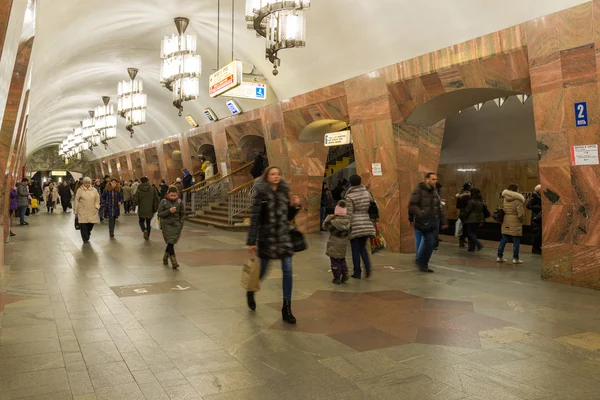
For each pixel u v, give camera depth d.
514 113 12.80
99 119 21.22
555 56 6.68
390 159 10.06
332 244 6.61
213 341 4.18
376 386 3.28
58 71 14.14
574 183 6.57
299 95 12.66
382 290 6.26
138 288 6.25
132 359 3.73
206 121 19.42
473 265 8.26
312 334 4.41
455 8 7.88
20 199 15.38
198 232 13.89
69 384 3.24
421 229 7.48
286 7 7.29
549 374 3.50
